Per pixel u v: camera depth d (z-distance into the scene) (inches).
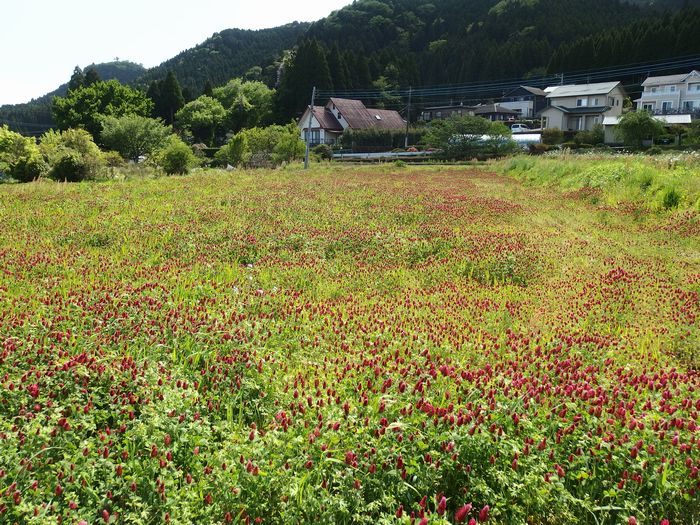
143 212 610.2
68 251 420.5
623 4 5191.9
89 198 725.9
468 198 824.3
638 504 145.4
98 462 140.0
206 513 129.0
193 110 3838.6
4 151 1731.1
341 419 162.7
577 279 393.4
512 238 523.2
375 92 3870.6
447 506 147.3
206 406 179.9
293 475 139.6
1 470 128.8
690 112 2768.2
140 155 2571.4
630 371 228.1
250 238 473.4
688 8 3742.6
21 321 233.0
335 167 1811.0
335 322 273.4
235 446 148.5
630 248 506.3
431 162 2105.1
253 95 4355.3
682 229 564.4
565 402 180.4
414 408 172.2
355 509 134.9
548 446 159.9
